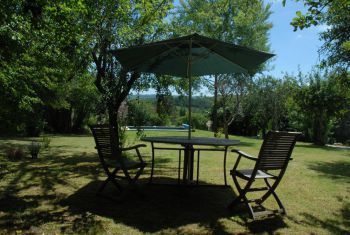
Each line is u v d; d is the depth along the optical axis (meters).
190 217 4.13
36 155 9.11
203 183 6.15
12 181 5.89
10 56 6.30
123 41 8.59
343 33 10.60
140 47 5.24
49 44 6.71
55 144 13.85
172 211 4.36
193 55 6.12
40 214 4.08
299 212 4.46
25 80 7.61
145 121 25.47
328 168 8.57
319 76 17.00
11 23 5.55
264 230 3.75
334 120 18.83
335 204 4.91
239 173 4.38
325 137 18.06
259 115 22.95
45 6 5.27
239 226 3.86
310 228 3.86
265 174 4.49
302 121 19.86
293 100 17.89
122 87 9.02
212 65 6.57
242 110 22.89
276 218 4.19
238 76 17.84
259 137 21.86
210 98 23.91
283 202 4.95
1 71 6.59
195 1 14.45
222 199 5.02
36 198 4.81
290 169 8.20
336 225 3.98
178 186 5.59
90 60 8.62
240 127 25.31
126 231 3.59
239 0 14.22
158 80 10.16
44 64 7.50
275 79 21.69
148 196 5.08
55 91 15.33
